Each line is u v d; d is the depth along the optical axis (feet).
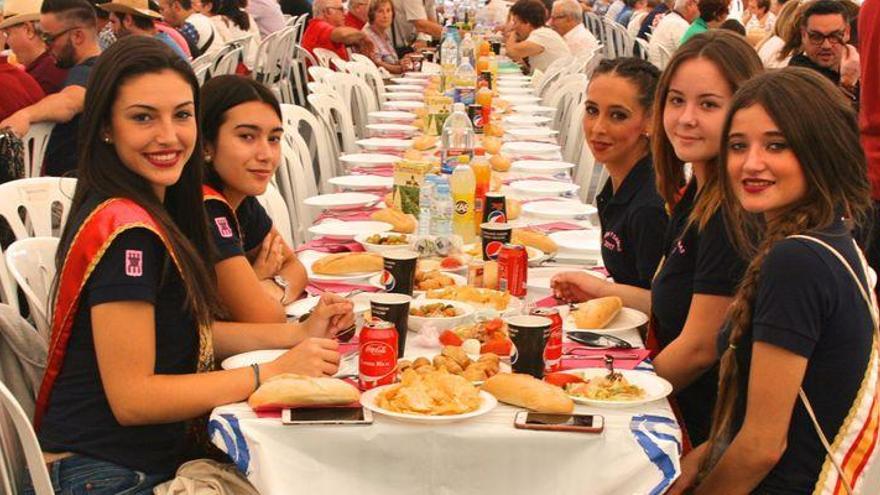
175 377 6.77
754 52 8.02
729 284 7.43
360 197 12.84
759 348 6.17
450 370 6.93
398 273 8.55
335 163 20.42
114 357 6.69
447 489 6.32
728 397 6.72
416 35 38.17
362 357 6.83
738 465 6.36
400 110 22.81
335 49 32.04
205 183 8.82
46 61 17.76
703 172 8.05
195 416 6.79
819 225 6.27
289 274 9.50
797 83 6.31
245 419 6.39
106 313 6.66
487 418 6.41
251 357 7.52
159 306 7.02
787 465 6.34
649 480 6.19
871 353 6.22
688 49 8.07
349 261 9.74
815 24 16.69
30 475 6.35
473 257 10.11
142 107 6.95
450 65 23.58
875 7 12.96
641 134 9.66
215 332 7.93
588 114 9.80
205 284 7.23
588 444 6.22
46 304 8.87
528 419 6.32
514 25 33.65
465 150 12.22
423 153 16.26
